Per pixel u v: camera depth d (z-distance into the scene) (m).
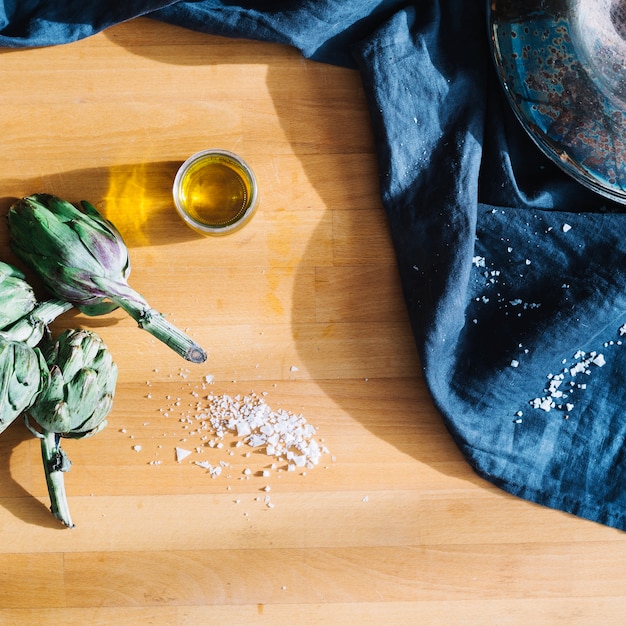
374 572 0.93
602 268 0.90
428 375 0.91
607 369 0.93
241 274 0.93
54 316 0.89
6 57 0.92
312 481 0.93
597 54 0.87
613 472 0.92
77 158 0.92
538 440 0.93
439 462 0.93
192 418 0.93
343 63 0.92
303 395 0.93
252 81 0.92
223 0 0.91
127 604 0.93
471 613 0.93
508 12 0.88
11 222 0.87
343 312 0.93
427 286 0.91
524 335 0.91
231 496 0.93
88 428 0.88
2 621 0.92
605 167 0.88
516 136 0.93
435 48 0.91
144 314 0.87
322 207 0.93
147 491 0.93
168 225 0.92
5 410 0.83
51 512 0.92
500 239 0.92
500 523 0.93
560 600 0.93
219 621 0.93
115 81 0.92
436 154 0.91
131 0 0.90
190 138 0.92
